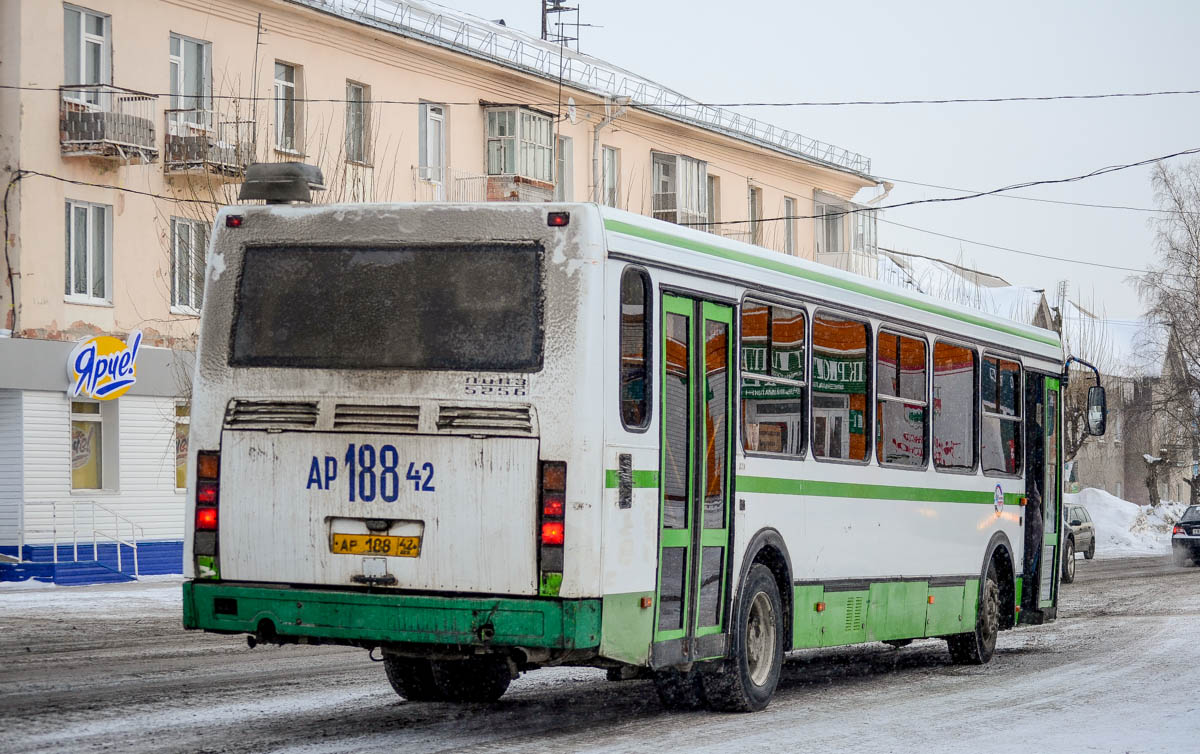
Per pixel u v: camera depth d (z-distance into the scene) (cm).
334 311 927
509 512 877
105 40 2873
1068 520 3828
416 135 3609
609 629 888
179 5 2991
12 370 2684
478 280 905
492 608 873
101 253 2884
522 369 887
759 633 1107
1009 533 1600
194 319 3034
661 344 959
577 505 870
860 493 1255
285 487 918
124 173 2906
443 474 889
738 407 1059
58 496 2788
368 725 987
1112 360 8269
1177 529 3875
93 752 851
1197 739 983
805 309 1171
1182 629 1927
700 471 1005
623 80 4378
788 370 1142
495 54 3897
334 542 906
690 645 994
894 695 1244
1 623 1833
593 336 886
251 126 3070
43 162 2761
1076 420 6912
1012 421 1622
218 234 960
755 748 920
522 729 985
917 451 1380
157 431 2988
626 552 908
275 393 928
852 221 5478
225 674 1277
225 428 936
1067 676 1398
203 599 931
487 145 3831
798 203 5238
